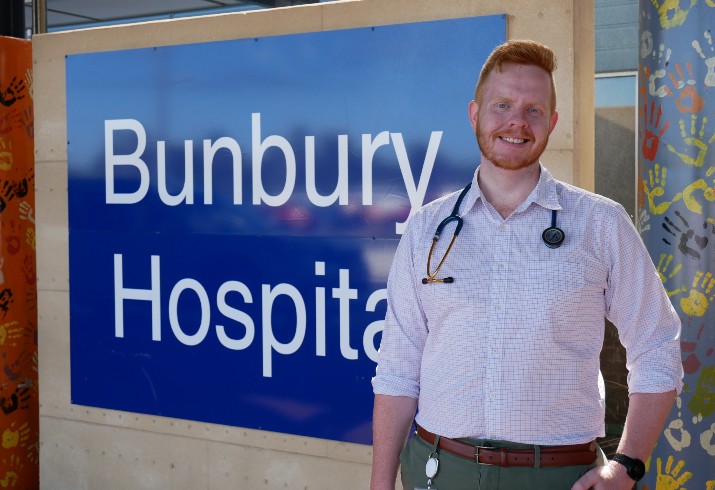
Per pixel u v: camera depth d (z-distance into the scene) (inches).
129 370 165.0
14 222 187.9
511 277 82.1
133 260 163.5
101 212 166.7
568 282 80.9
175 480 161.3
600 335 83.3
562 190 84.4
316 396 147.0
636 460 79.7
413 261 88.4
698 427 131.0
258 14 149.7
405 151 138.7
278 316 149.8
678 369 82.3
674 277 132.2
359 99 141.9
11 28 201.9
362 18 141.1
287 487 150.3
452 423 83.5
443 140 135.9
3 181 185.5
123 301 165.0
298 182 147.4
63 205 171.3
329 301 145.5
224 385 155.3
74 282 170.2
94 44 165.9
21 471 191.2
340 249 144.3
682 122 130.6
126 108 163.2
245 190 152.2
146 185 161.6
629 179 275.1
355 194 142.8
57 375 173.9
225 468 156.2
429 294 85.4
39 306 175.2
